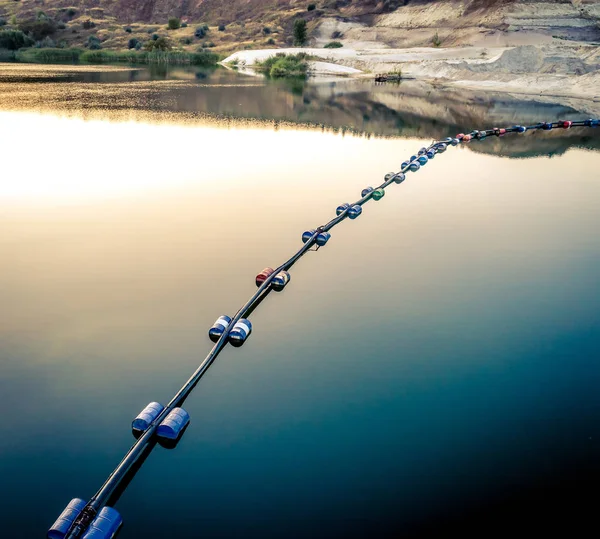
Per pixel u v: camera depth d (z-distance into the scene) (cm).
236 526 429
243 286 798
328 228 1039
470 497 461
